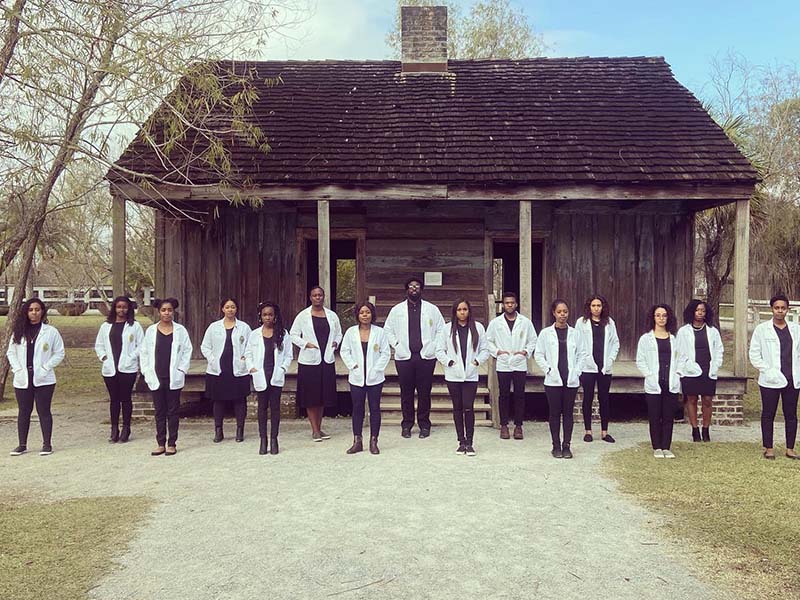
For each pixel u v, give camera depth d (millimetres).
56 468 7148
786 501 5828
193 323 12062
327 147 10852
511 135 11102
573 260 11938
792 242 28484
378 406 7723
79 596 4027
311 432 9023
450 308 12023
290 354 8117
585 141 10875
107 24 8844
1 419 10133
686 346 8336
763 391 7461
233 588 4129
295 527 5199
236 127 9773
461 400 7684
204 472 6902
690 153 10492
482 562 4527
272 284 12094
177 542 4895
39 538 4973
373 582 4211
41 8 8453
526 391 9859
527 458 7438
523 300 10109
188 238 12078
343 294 18250
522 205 10117
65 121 9078
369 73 13586
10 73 8688
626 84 12750
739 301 9914
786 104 25188
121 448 8117
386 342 7758
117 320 8555
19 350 7812
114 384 8469
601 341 8328
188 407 11117
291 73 13445
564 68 13539
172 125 9156
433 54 13500
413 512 5562
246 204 11836
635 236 11914
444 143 10938
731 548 4766
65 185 12883
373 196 10094
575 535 5027
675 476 6652
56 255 20047
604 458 7430
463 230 12062
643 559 4578
